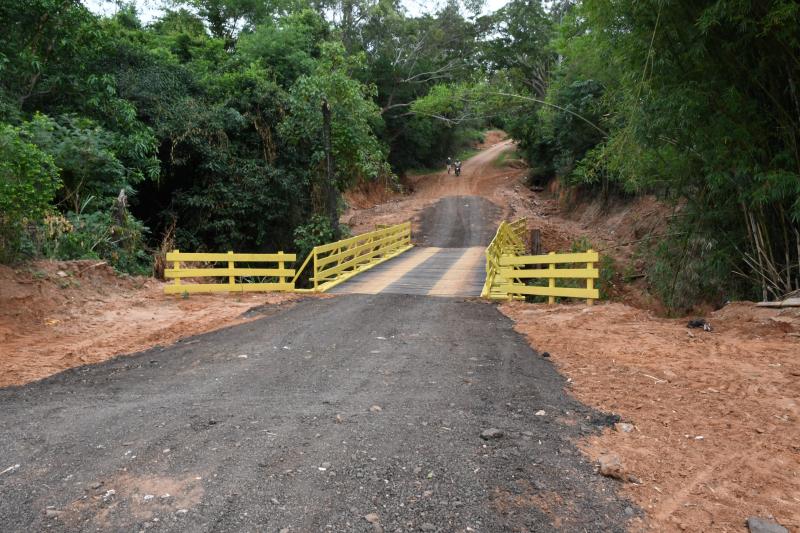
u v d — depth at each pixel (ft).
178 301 37.78
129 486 11.57
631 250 70.74
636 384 18.76
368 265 61.00
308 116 70.79
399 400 17.22
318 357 23.12
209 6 120.57
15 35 47.88
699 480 12.07
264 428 14.71
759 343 23.43
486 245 90.07
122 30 79.00
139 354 24.40
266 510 10.59
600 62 44.96
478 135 239.09
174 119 62.13
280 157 72.43
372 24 168.66
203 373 20.88
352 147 74.74
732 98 28.76
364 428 14.70
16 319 28.94
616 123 51.80
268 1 126.21
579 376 19.89
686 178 37.06
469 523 10.19
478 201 132.26
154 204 68.64
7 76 46.96
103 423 15.33
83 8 51.90
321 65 74.54
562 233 94.73
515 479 11.89
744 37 27.32
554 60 145.79
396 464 12.53
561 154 125.90
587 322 29.43
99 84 53.52
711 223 36.73
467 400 17.19
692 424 15.20
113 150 51.16
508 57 149.79
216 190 64.69
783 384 18.13
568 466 12.55
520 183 156.35
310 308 36.22
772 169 28.91
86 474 12.16
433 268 59.52
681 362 21.13
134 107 57.31
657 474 12.34
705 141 31.19
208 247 67.00
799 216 26.86
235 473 12.07
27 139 42.01
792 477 12.23
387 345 25.23
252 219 68.64
